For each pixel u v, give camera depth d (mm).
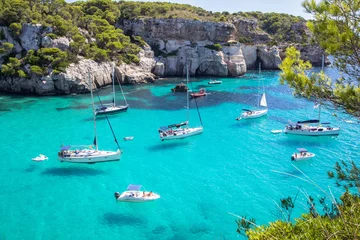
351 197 12039
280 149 47750
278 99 79000
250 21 141500
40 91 83500
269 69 133375
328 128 52812
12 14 91125
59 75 83750
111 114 68250
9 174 40969
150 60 113500
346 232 9383
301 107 70875
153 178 39906
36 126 59938
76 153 44938
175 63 119562
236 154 46594
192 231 29141
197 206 33312
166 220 30953
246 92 88750
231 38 129250
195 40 125250
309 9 12672
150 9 130750
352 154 44688
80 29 102750
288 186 36625
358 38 12000
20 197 35469
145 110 71500
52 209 33094
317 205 31109
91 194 36188
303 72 13906
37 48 89250
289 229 10695
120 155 45375
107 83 98375
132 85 100688
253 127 58344
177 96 84938
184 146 50281
